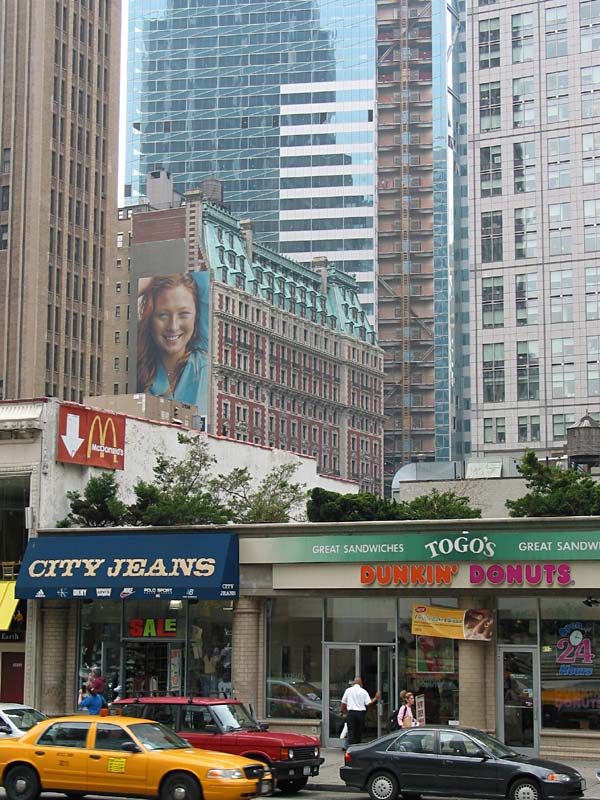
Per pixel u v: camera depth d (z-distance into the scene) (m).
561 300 121.31
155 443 48.72
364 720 36.47
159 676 39.62
